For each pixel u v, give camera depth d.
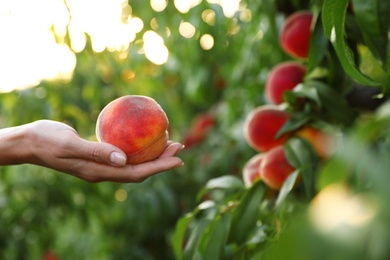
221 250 0.76
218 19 1.34
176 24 1.35
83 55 1.33
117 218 1.66
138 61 1.51
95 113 1.83
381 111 0.28
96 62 1.46
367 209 0.24
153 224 1.58
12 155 0.70
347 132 0.79
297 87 0.81
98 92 1.62
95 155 0.66
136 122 0.66
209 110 1.87
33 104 1.46
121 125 0.66
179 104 1.86
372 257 0.23
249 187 0.79
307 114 0.80
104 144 0.65
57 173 1.61
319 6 0.78
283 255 0.24
